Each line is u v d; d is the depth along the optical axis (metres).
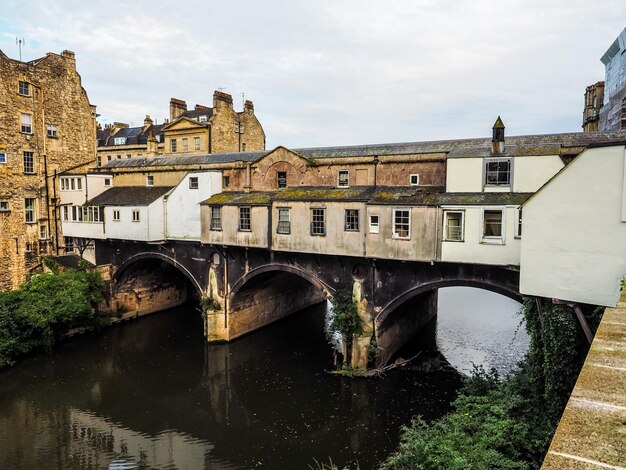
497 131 20.19
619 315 5.89
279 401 21.98
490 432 11.84
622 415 3.20
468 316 36.34
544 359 14.80
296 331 32.62
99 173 34.53
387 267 22.78
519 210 18.58
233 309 29.69
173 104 45.84
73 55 37.06
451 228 20.22
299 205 24.44
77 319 30.64
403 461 11.66
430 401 21.20
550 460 2.76
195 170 29.58
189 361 27.16
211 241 27.78
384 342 24.62
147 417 21.11
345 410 20.86
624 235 13.02
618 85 31.97
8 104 32.16
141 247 32.47
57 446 18.69
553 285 14.35
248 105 46.31
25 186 33.53
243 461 17.59
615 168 13.09
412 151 25.03
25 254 33.59
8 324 26.27
